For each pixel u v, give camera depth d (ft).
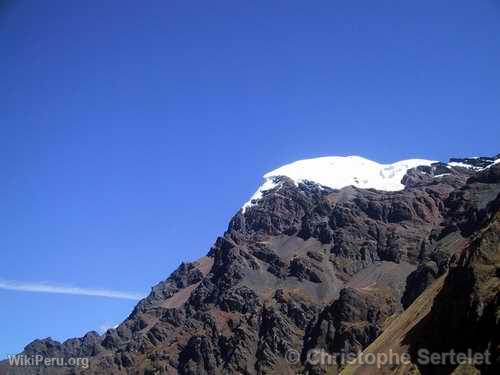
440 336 523.29
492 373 434.71
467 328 491.72
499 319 459.73
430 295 632.79
